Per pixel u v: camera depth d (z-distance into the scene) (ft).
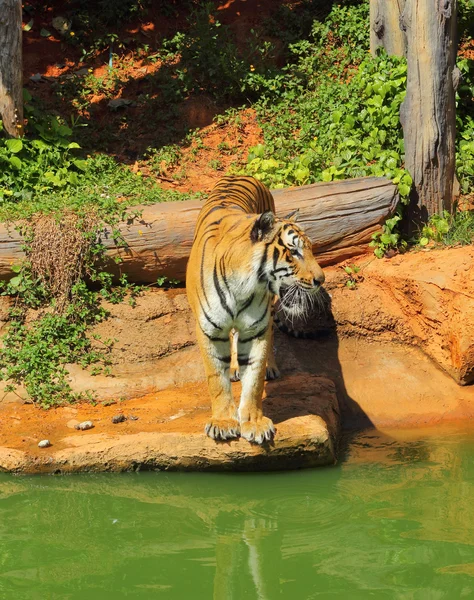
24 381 23.77
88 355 24.64
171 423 21.38
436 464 20.61
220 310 18.80
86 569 16.01
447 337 24.71
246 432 19.45
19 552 16.72
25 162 30.99
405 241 27.78
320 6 42.60
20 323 25.25
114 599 14.90
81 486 19.62
